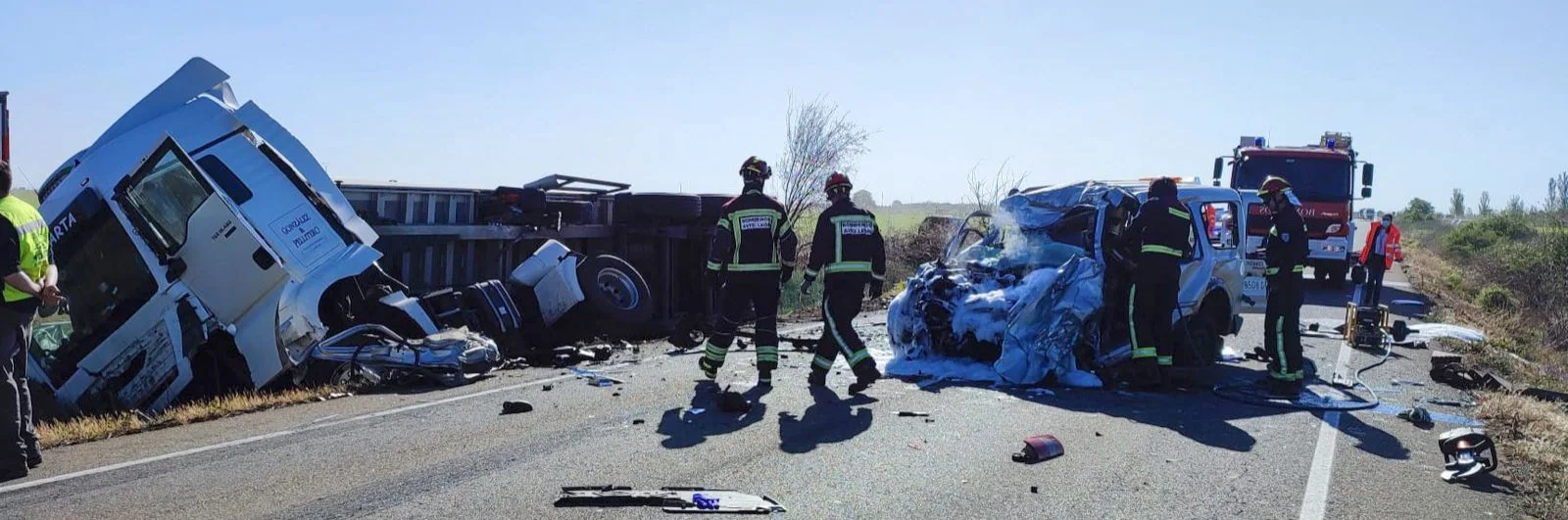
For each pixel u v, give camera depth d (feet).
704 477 18.49
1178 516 16.76
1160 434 22.84
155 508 16.42
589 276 37.91
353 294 31.71
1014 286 30.12
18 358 18.93
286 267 28.30
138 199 28.48
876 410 24.75
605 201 43.78
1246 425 24.03
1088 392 27.84
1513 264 72.59
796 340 35.70
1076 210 31.86
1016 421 23.79
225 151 29.45
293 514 16.08
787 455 20.15
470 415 23.89
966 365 29.96
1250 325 45.19
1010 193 33.96
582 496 16.89
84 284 29.04
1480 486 19.16
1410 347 39.17
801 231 70.49
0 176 18.52
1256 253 36.65
